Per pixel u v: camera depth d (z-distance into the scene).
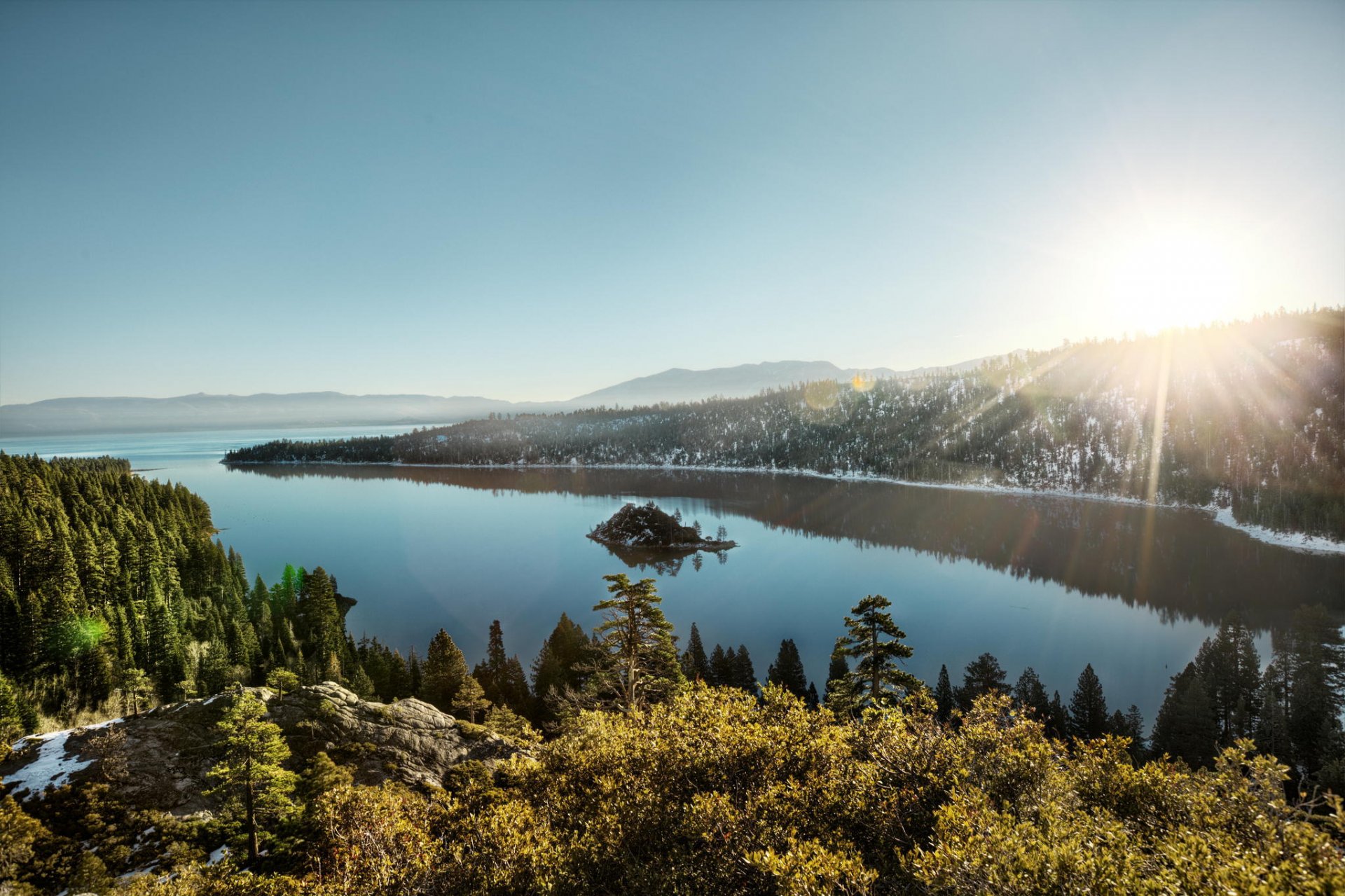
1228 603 125.88
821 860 10.01
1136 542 182.38
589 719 22.80
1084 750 14.73
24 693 50.41
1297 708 55.88
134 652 64.56
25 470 119.44
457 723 39.47
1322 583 134.88
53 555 74.12
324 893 14.52
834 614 128.50
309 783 29.55
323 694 38.03
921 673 95.81
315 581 91.62
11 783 28.42
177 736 32.47
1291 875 8.43
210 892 17.53
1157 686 88.62
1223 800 11.95
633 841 12.90
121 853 25.16
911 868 10.57
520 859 13.27
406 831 15.91
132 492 133.25
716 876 11.30
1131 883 8.45
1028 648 106.12
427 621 123.88
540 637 113.00
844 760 15.12
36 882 23.09
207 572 101.12
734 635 116.69
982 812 10.74
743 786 14.68
